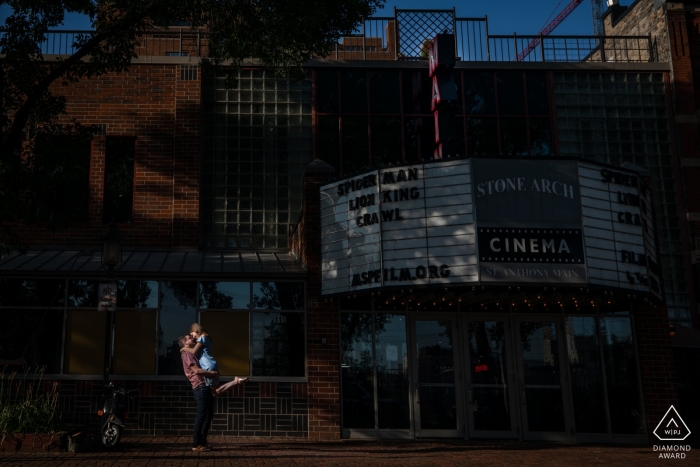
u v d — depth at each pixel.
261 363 14.85
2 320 14.42
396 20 19.64
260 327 15.04
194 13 14.58
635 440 15.09
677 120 19.31
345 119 18.81
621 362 15.55
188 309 14.98
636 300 15.17
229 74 16.05
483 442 14.48
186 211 17.69
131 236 17.45
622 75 19.66
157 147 18.03
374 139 18.75
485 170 13.51
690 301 18.25
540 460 11.64
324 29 15.49
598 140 19.14
